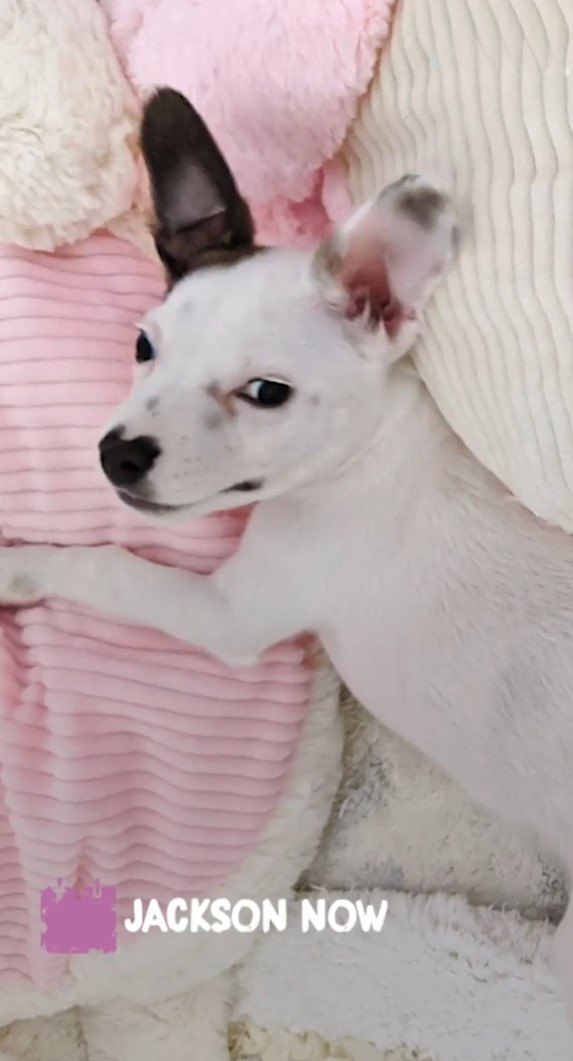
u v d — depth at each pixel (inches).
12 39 19.6
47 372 20.0
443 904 21.9
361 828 22.6
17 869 20.9
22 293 20.0
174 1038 22.0
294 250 16.9
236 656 20.1
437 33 17.2
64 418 20.1
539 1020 21.3
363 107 19.1
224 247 17.0
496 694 18.0
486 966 21.5
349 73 18.5
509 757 18.2
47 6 19.7
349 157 20.0
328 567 18.7
